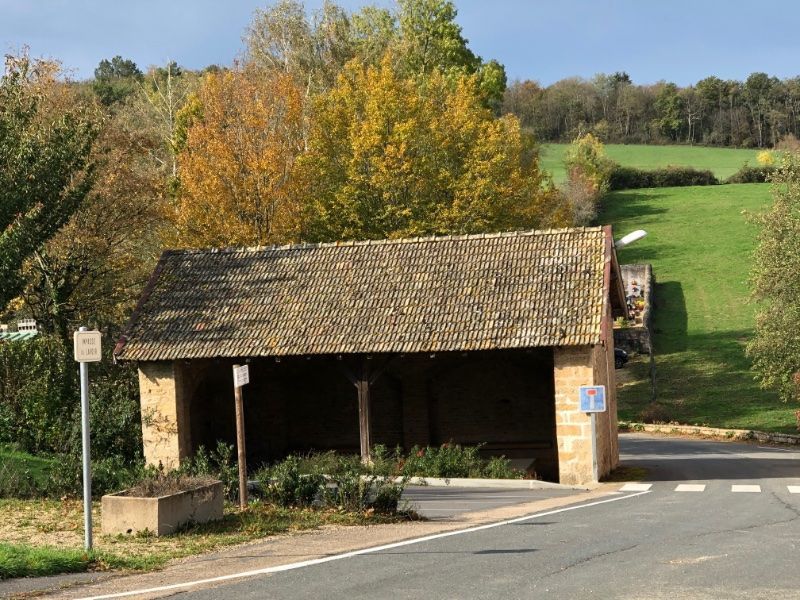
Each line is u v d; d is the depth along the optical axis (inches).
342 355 1079.6
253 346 1092.5
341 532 577.3
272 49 2206.0
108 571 444.8
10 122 1196.5
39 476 818.2
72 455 837.2
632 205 3978.8
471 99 1897.1
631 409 2000.5
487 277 1125.1
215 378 1320.1
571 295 1065.5
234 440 1337.4
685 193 4089.6
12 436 1091.3
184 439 1129.4
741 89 5447.8
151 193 1471.5
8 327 1321.4
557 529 573.6
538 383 1317.7
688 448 1551.4
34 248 1175.0
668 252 3282.5
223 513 628.4
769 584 378.9
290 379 1364.4
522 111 5580.7
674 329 2549.2
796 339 1489.9
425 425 1328.7
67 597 377.7
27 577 425.1
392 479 730.8
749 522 596.7
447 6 2490.2
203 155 1662.2
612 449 1151.6
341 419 1362.0
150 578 423.8
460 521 637.3
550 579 397.7
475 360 1321.4
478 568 427.5
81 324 1374.3
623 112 5674.2
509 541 518.9
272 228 1616.6
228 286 1203.2
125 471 792.9
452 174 1779.0
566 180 3801.7
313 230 1697.8
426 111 1808.6
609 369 1151.6
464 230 1710.1
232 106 1729.8
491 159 1781.5
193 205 1609.3
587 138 4252.0
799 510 668.7
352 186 1690.5
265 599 367.9
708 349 2353.6
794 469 1125.7
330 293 1157.7
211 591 386.3
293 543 531.2
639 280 2805.1
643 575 402.9
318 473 713.0
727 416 1878.7
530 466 1126.4
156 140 1691.7
